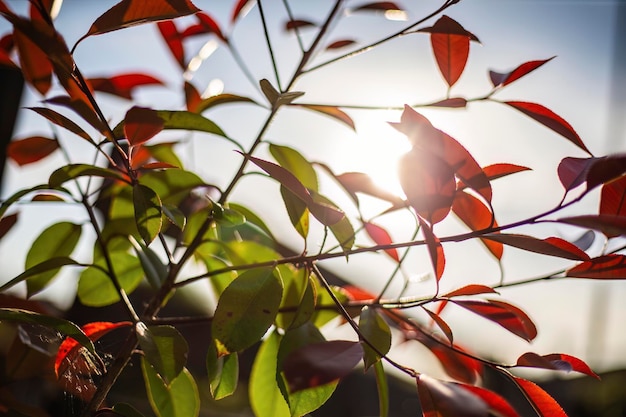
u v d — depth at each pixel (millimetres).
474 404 405
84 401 630
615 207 514
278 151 666
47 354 669
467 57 605
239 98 632
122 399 993
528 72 580
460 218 562
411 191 479
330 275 1118
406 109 480
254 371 688
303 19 745
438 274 515
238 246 698
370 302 609
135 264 729
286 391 543
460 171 486
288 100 574
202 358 992
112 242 717
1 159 945
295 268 684
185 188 674
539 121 569
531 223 472
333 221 523
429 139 484
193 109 697
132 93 777
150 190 542
